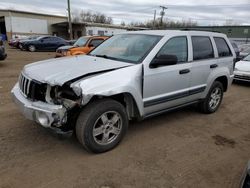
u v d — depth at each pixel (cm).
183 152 354
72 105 302
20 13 3694
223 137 413
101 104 318
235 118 511
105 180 281
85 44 1096
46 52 2042
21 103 316
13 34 3656
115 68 335
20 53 1850
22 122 424
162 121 469
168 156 340
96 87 299
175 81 403
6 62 1254
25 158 317
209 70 474
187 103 455
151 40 394
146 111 375
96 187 269
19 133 383
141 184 278
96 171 297
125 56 388
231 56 538
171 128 438
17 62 1275
